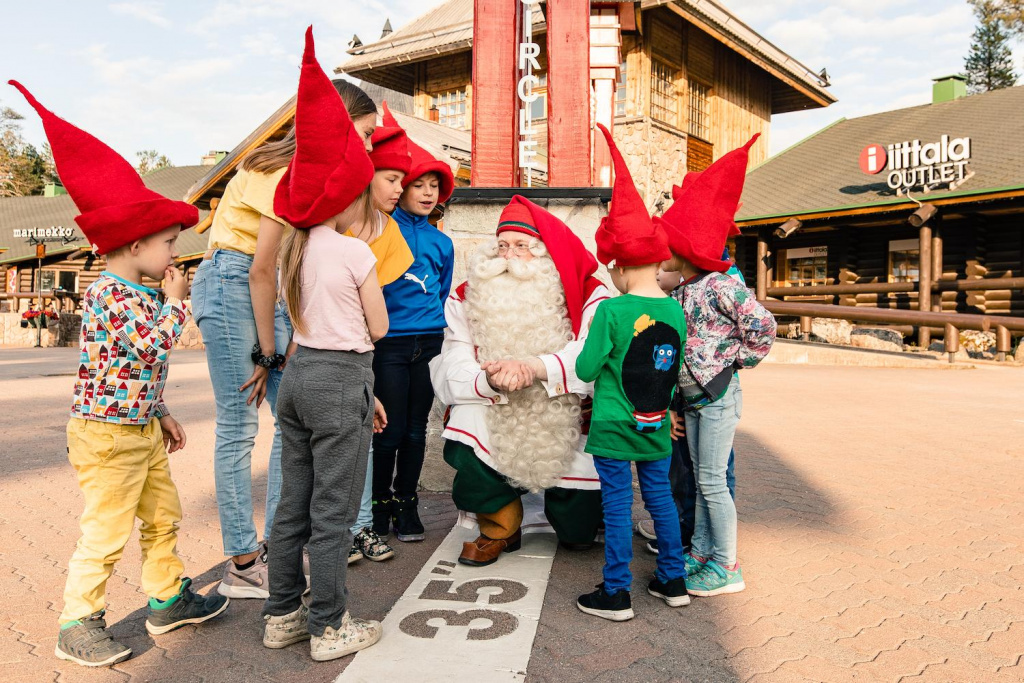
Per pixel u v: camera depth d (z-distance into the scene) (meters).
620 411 2.70
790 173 20.92
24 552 3.36
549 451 3.11
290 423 2.41
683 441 3.32
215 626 2.64
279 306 2.90
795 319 19.70
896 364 14.38
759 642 2.52
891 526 3.88
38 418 7.67
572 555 3.39
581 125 4.47
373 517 3.57
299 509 2.43
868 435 6.70
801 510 4.18
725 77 20.28
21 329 27.05
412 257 3.41
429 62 20.53
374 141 3.14
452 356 3.31
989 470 5.23
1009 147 16.83
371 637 2.43
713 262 2.96
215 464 2.81
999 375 12.40
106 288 2.29
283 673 2.28
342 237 2.40
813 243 19.88
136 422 2.34
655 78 17.47
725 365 2.88
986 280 15.41
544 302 3.21
